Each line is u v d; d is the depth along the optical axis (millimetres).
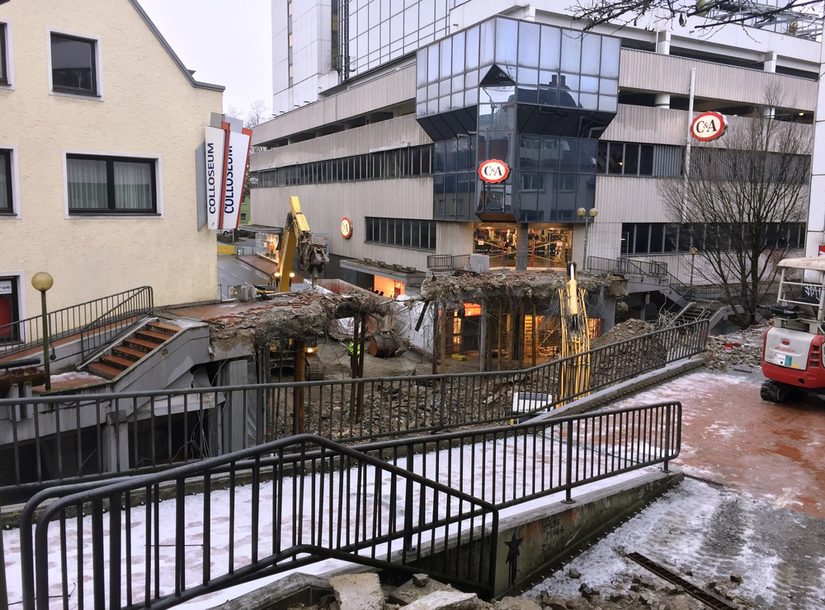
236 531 5770
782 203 31047
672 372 14938
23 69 17531
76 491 3506
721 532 7598
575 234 38562
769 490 8781
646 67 38812
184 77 20625
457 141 37688
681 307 38094
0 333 17812
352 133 50031
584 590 6301
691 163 34812
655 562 6910
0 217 17469
